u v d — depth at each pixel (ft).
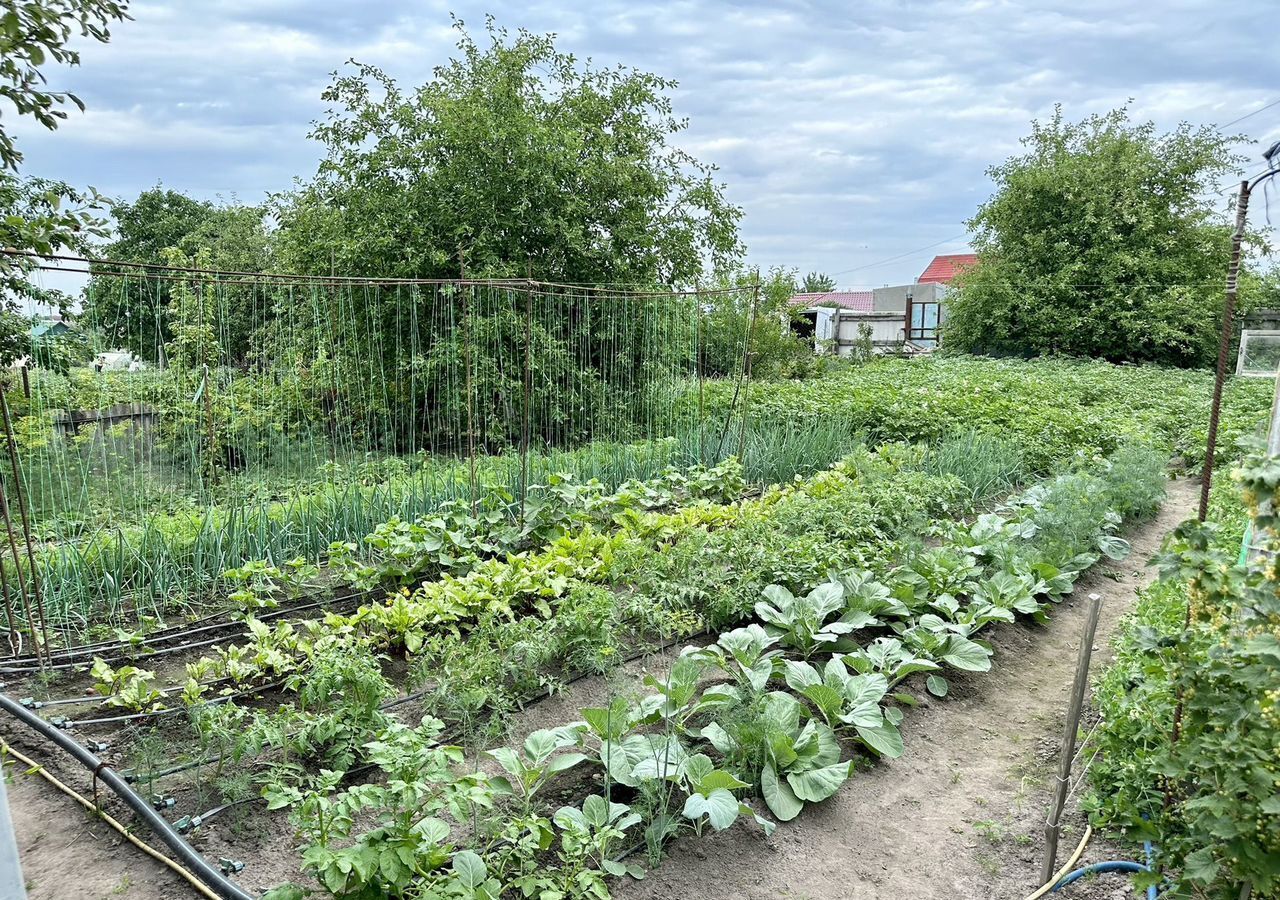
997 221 88.12
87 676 14.94
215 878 9.72
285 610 18.03
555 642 14.66
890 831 11.51
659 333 41.11
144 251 88.12
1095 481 26.09
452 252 40.37
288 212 46.96
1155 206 80.74
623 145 44.96
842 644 16.06
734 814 10.26
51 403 25.23
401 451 38.93
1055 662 17.03
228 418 28.78
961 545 21.15
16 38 9.46
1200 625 9.44
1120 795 10.40
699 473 28.30
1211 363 81.05
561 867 10.07
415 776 8.67
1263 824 7.25
